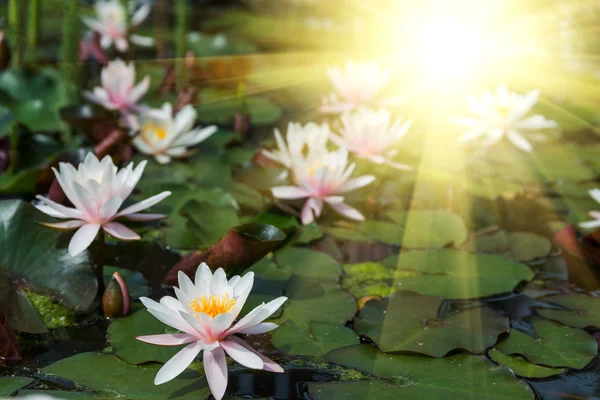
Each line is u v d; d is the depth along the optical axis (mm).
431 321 1594
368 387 1325
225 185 2426
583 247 2014
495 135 2637
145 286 1730
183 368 1246
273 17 5684
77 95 2998
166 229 2064
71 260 1616
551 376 1405
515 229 2242
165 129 2596
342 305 1664
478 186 2586
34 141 2574
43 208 1604
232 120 3238
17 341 1422
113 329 1512
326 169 1998
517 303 1743
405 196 2463
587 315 1673
